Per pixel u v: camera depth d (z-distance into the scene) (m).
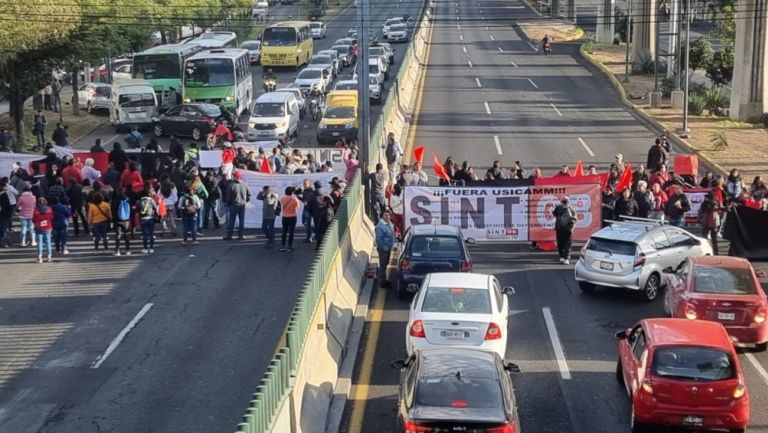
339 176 34.75
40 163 36.25
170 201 31.94
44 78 49.84
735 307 20.20
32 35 44.03
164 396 18.80
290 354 14.98
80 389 19.16
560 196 30.53
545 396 18.52
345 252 25.50
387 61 70.12
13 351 21.22
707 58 68.12
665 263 25.22
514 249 30.72
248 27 97.38
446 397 13.96
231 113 54.69
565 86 66.81
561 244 28.48
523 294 25.48
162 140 50.78
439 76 71.19
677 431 16.52
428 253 24.30
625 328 22.61
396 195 30.92
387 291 25.72
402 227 30.84
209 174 33.09
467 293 19.25
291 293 25.31
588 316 23.59
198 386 19.27
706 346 16.22
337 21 113.25
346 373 19.56
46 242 28.61
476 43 91.31
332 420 17.22
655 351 16.25
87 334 22.28
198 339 21.91
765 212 28.98
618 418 17.48
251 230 32.75
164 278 26.77
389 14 119.94
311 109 57.59
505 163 43.59
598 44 89.81
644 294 24.78
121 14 57.34
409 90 62.44
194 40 66.81
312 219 31.16
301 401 15.97
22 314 23.70
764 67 54.19
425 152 46.03
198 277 26.86
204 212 32.88
